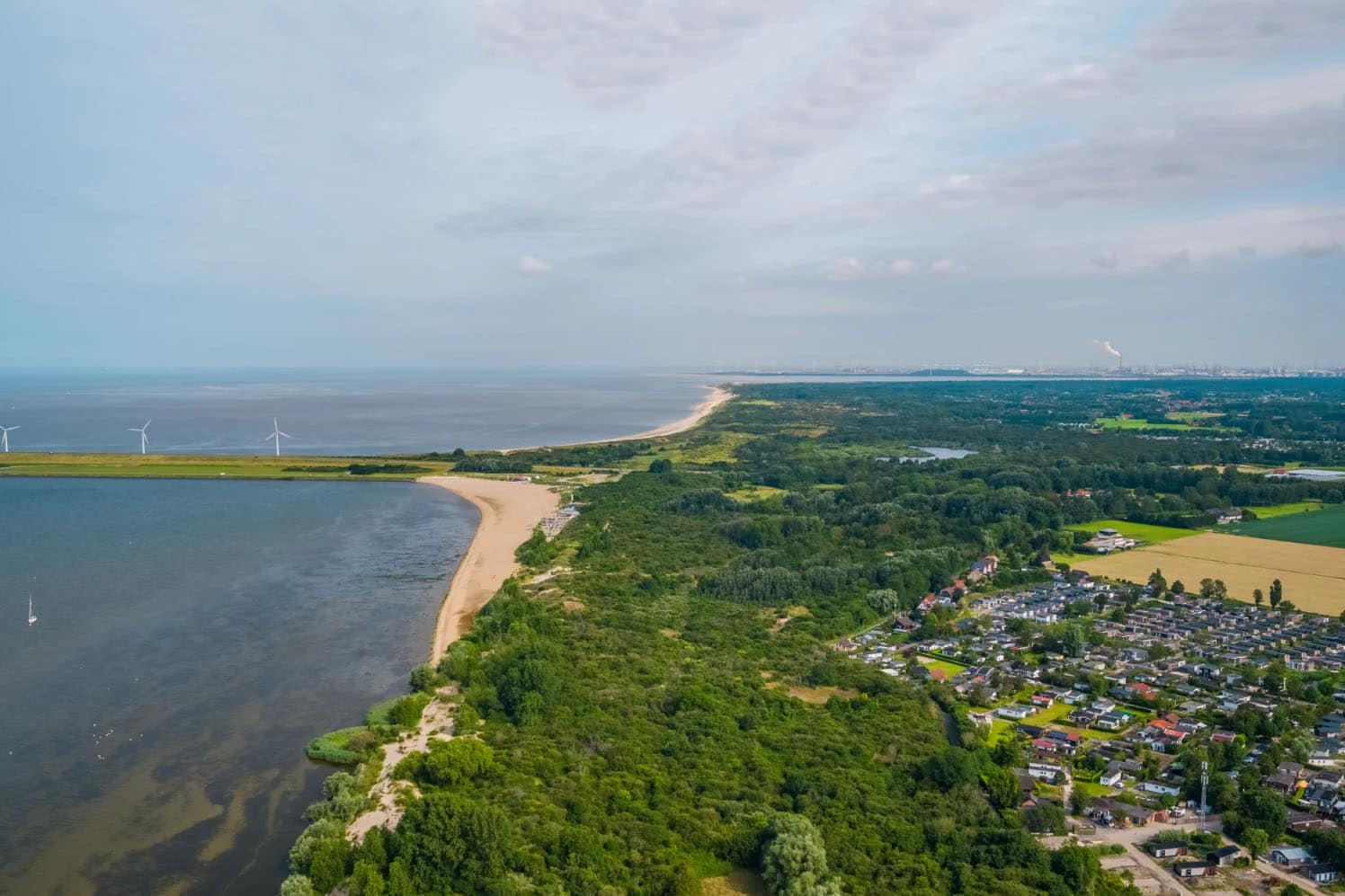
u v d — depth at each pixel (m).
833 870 98.25
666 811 109.00
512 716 137.00
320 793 117.69
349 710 143.25
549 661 152.25
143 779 120.75
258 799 116.31
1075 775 124.81
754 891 97.88
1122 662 170.25
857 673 158.00
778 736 131.12
